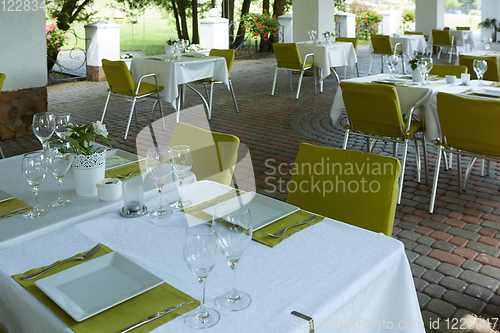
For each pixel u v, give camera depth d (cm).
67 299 110
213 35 1186
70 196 183
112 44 978
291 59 754
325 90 837
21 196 183
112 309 108
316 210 195
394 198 177
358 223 182
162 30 1242
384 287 139
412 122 375
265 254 135
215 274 124
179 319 104
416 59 401
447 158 452
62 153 173
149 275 121
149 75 528
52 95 819
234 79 993
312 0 955
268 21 1438
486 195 359
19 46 534
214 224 106
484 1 1672
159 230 152
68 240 146
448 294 233
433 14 1296
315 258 132
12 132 549
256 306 109
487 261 264
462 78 393
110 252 136
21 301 116
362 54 1417
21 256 136
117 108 702
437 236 295
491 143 298
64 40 1002
